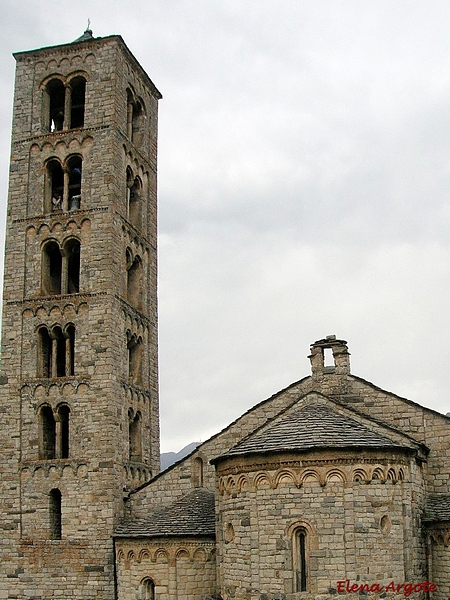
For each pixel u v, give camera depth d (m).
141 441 49.66
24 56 53.19
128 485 46.78
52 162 51.09
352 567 33.25
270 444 35.31
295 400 41.97
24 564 44.75
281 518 34.25
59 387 46.62
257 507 34.97
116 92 51.06
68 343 47.53
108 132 50.03
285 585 33.59
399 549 34.72
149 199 55.56
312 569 33.38
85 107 51.00
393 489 35.09
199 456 45.03
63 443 47.69
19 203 50.41
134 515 45.56
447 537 37.22
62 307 47.78
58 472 45.44
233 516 36.22
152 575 40.88
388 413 41.66
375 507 34.28
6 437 46.72
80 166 52.38
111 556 43.56
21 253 49.53
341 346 43.25
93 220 48.69
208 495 44.12
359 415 39.12
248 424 44.22
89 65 51.88
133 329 50.47
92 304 47.34
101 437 45.31
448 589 36.81
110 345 46.56
